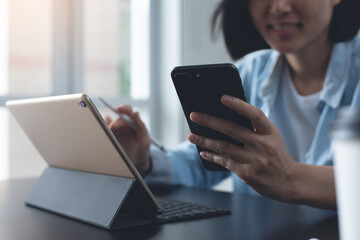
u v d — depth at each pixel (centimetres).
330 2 100
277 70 120
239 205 78
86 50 220
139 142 99
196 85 59
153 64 248
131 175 59
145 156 100
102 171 65
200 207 71
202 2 245
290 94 119
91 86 223
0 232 57
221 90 58
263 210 73
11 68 200
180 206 72
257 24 108
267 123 59
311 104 113
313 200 67
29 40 205
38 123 68
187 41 241
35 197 76
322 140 106
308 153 108
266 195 68
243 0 118
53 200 71
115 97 230
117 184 61
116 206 59
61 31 213
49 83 211
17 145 201
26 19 203
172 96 244
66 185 70
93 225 60
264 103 122
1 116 196
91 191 64
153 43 247
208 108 61
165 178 103
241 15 120
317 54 112
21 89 204
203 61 247
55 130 65
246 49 126
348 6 107
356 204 20
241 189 121
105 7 227
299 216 68
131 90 241
